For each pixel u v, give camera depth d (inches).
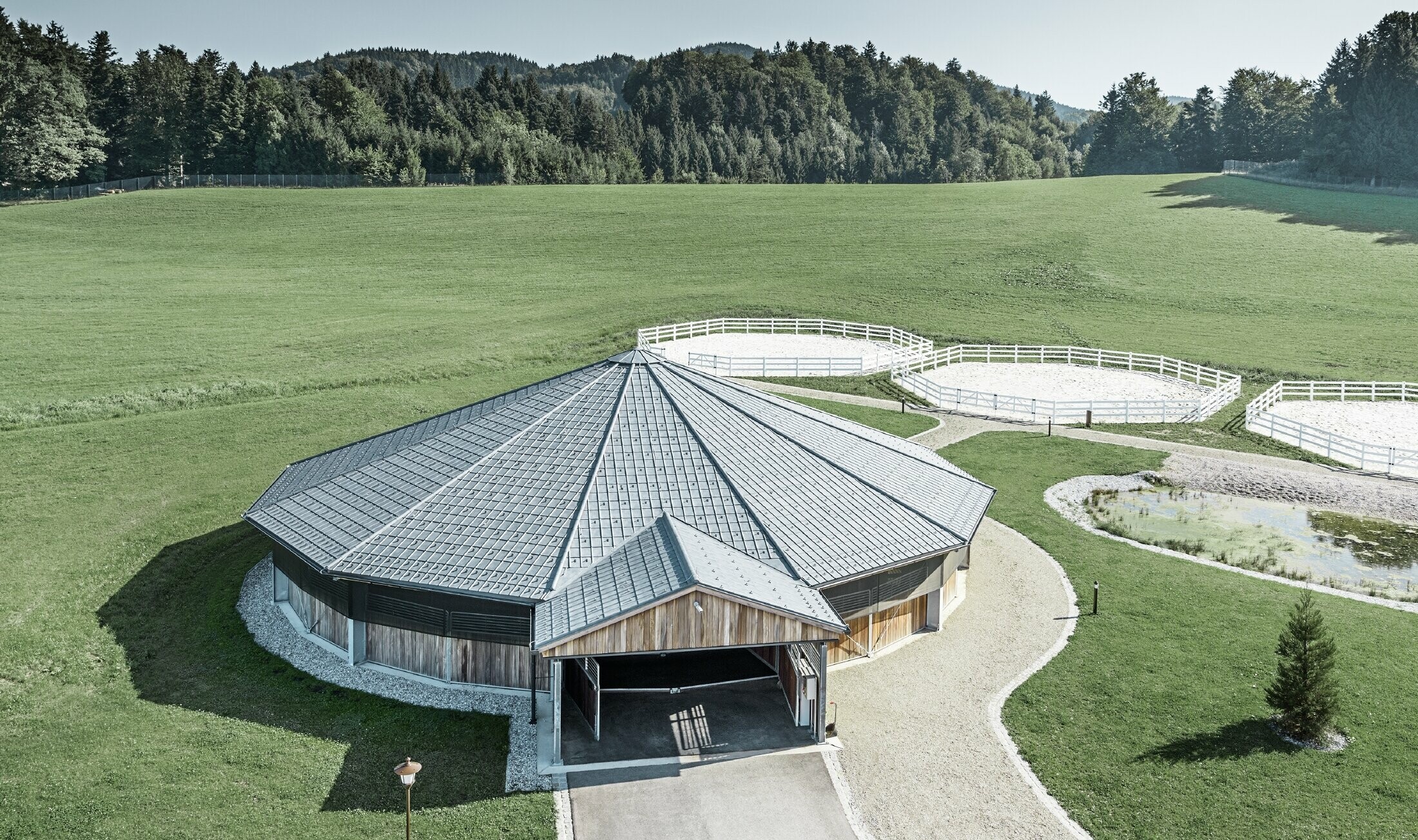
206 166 5846.5
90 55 6235.2
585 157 6973.4
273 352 2470.5
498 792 816.9
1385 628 1130.0
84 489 1512.1
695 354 2448.3
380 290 3336.6
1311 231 3993.6
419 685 994.1
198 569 1269.7
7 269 3452.3
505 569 954.7
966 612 1181.7
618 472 1079.0
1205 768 852.6
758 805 808.3
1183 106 7632.9
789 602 891.4
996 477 1710.1
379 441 1316.4
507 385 2249.0
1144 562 1338.6
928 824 784.9
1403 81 5108.3
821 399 2196.1
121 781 814.5
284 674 1012.5
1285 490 1675.7
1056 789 826.8
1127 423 2062.0
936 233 4237.2
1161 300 3243.1
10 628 1080.8
